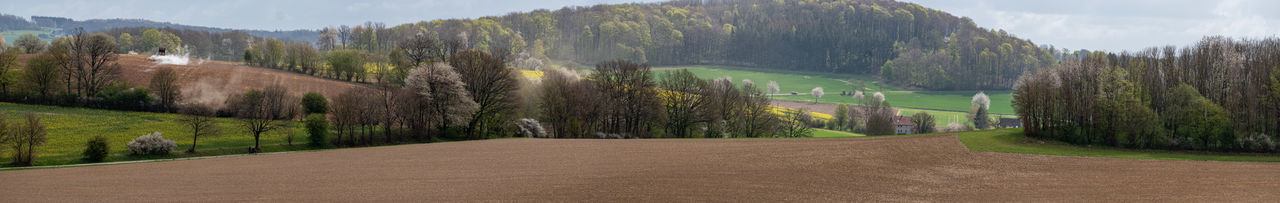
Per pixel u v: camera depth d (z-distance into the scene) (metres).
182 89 100.94
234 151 64.56
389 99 77.44
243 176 44.31
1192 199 36.84
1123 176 44.84
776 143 61.56
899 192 38.44
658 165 47.19
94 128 73.12
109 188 40.06
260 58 132.50
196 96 96.81
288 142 69.69
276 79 114.31
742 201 35.06
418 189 38.56
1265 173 45.78
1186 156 58.84
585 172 44.22
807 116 124.25
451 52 111.75
